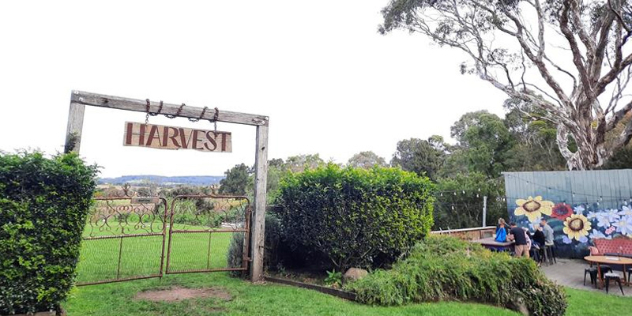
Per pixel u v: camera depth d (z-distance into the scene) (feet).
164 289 19.10
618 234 39.09
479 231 44.09
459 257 22.02
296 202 24.06
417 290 18.67
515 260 21.38
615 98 51.29
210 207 27.20
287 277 23.27
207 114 20.98
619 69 43.57
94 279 20.75
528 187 45.68
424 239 24.94
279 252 25.40
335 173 22.50
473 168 83.05
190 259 28.27
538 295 20.06
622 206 39.27
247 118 22.38
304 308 16.25
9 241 12.60
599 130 48.29
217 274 23.53
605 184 40.57
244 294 18.44
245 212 22.89
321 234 22.35
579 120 49.60
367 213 21.81
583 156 49.88
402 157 125.08
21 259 12.76
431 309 17.22
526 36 55.36
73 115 17.01
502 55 57.41
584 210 41.57
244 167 77.10
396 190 23.18
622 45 42.14
